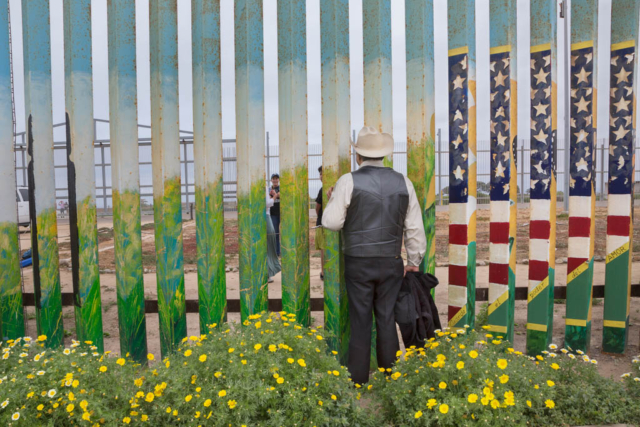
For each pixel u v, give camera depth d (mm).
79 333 3074
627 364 3193
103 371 2107
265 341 2135
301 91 3031
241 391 1906
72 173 2975
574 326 3303
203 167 3055
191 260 8562
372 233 2639
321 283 6223
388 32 3061
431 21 3086
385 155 2740
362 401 2562
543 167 3135
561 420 2189
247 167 3035
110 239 12617
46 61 2959
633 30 3160
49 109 2988
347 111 3078
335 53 2992
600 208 17031
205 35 2980
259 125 3043
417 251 2756
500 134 3119
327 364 2221
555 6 3055
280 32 3023
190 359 2141
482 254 8820
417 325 2715
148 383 2166
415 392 2139
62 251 10258
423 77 3035
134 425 1984
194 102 3096
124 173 3008
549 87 3070
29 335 3578
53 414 1947
